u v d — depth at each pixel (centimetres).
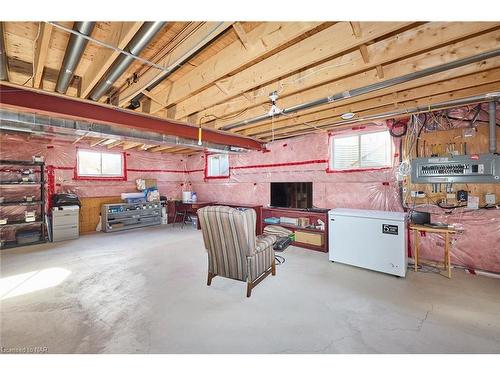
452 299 253
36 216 530
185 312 232
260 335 197
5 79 219
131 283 302
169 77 267
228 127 411
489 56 186
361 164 446
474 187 329
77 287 290
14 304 249
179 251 447
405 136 385
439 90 269
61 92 249
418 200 372
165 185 789
